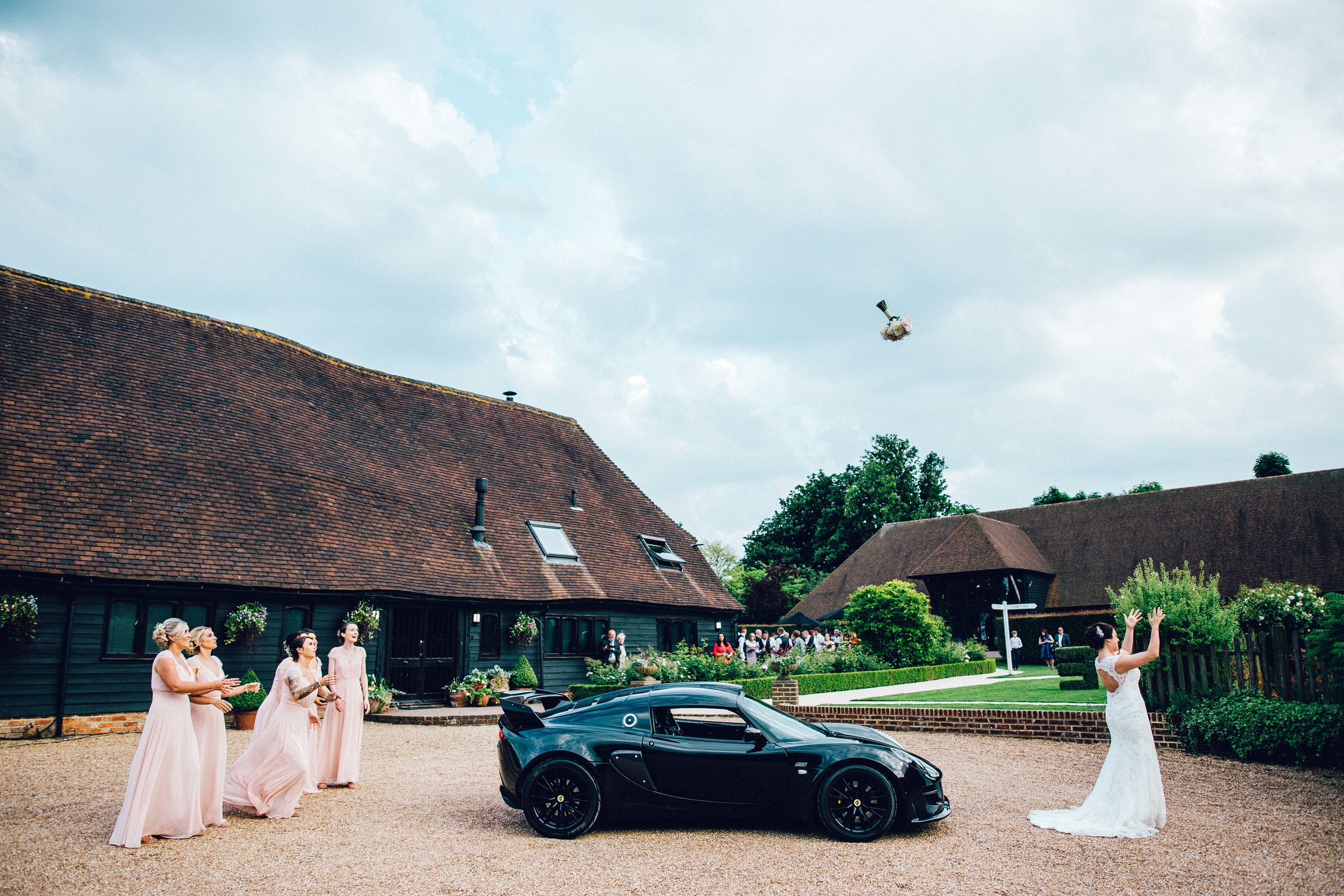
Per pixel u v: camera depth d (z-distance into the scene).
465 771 10.83
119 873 6.24
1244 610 15.01
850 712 15.09
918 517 63.22
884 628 26.84
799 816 7.50
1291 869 6.43
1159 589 12.92
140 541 14.93
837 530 63.00
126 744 12.72
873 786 7.40
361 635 17.64
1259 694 11.97
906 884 6.09
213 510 16.48
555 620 22.27
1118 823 7.54
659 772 7.60
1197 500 39.19
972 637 38.22
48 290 18.39
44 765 10.77
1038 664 36.69
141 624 14.73
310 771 9.13
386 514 20.03
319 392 22.44
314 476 19.16
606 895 5.85
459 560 20.59
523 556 22.50
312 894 5.83
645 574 25.83
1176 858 6.73
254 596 15.91
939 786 7.75
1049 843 7.20
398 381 25.69
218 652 15.45
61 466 15.05
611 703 8.12
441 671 19.44
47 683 13.62
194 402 18.42
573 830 7.43
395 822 7.98
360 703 9.93
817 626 39.78
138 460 16.20
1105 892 5.93
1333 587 33.03
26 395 15.79
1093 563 39.44
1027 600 38.22
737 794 7.57
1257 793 9.20
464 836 7.45
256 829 7.62
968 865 6.55
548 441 28.84
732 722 7.94
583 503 26.88
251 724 14.29
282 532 17.23
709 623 27.39
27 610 13.23
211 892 5.85
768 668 23.31
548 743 7.70
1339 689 10.90
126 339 18.77
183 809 7.26
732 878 6.23
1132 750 7.65
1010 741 13.28
